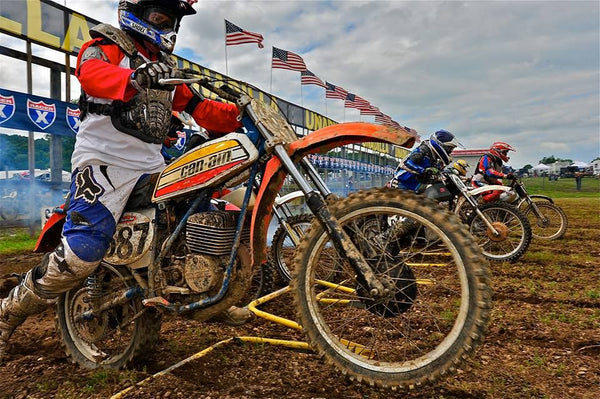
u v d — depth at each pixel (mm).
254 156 2215
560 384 2408
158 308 2418
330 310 3588
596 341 3076
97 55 2262
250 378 2428
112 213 2377
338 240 2043
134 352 2531
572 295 4363
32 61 7820
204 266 2291
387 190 2092
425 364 1978
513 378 2465
